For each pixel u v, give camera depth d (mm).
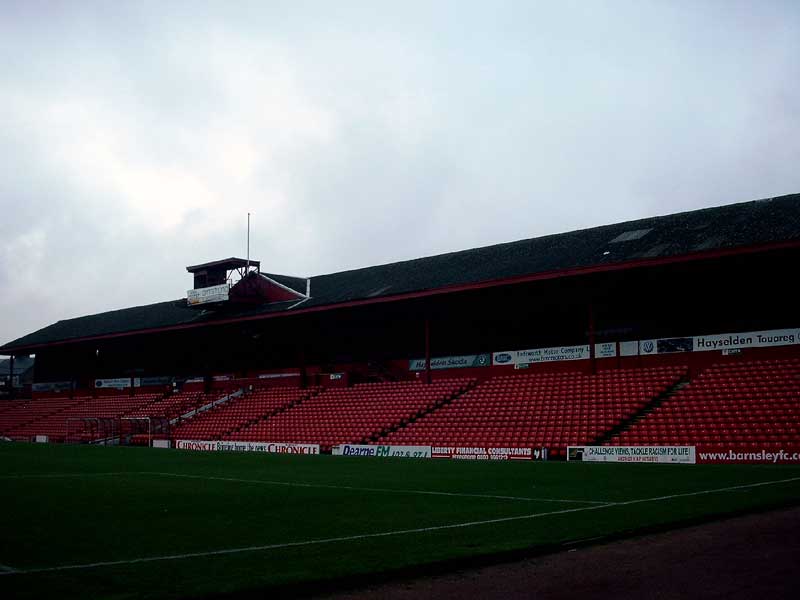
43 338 72188
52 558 10680
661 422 32562
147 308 71875
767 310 35656
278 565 9891
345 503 17000
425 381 47062
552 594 8305
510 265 42375
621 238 40250
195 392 62062
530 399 39125
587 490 18797
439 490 19609
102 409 64750
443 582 9039
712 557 10094
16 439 64438
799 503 15453
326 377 53562
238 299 56500
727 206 40062
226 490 20391
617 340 40094
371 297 45062
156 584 8938
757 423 30141
